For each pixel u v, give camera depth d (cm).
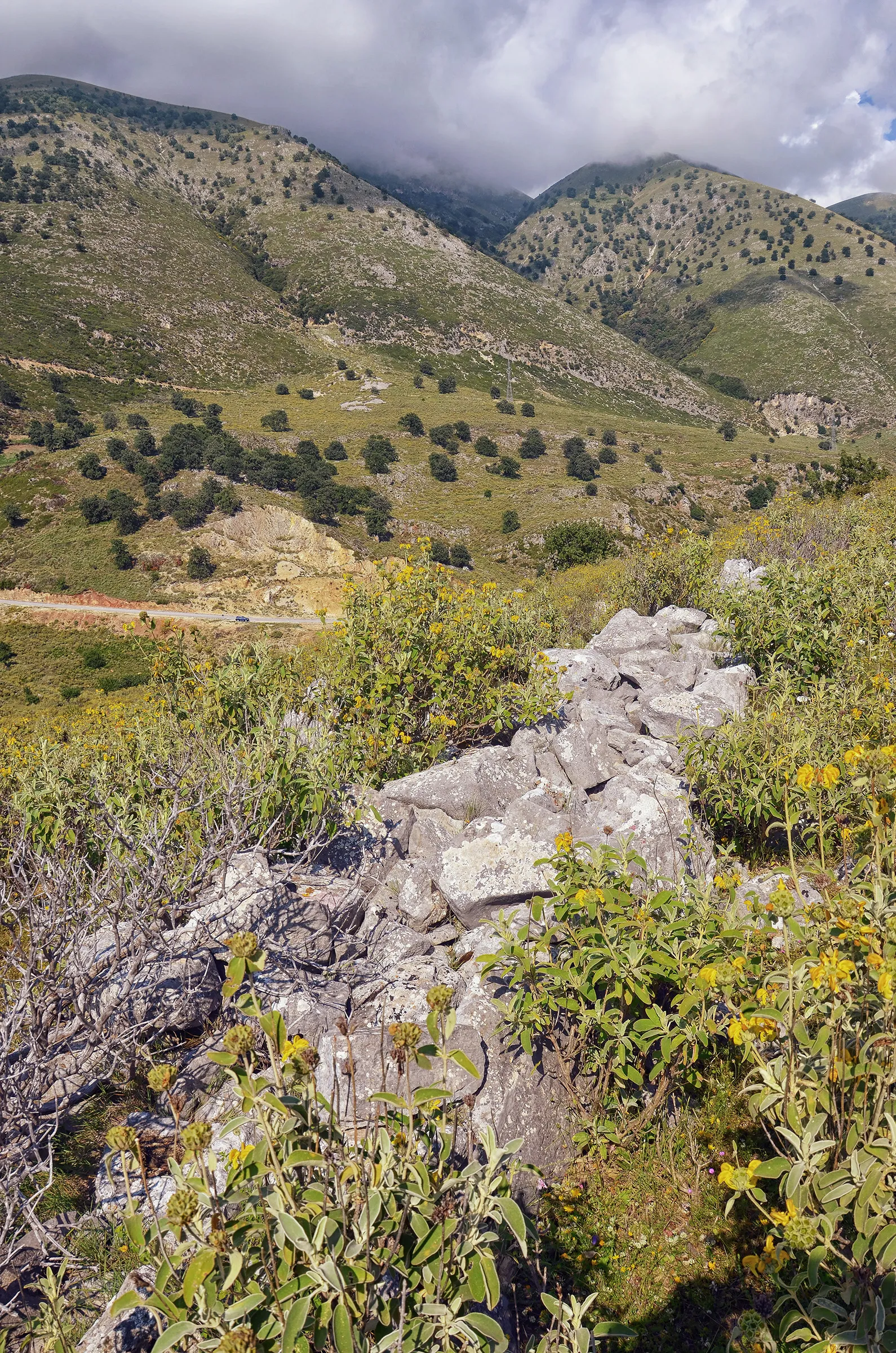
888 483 1758
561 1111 312
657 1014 283
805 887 383
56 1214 273
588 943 317
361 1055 296
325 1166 184
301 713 552
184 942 358
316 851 434
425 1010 320
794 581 690
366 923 405
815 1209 202
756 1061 239
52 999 305
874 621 658
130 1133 177
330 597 5497
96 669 4406
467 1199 192
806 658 627
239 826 392
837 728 491
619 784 478
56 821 425
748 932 286
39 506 6281
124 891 343
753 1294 244
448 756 578
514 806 445
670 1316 243
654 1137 303
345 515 6806
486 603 642
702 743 498
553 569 4419
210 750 464
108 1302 242
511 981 304
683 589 950
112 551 5766
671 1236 267
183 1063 329
